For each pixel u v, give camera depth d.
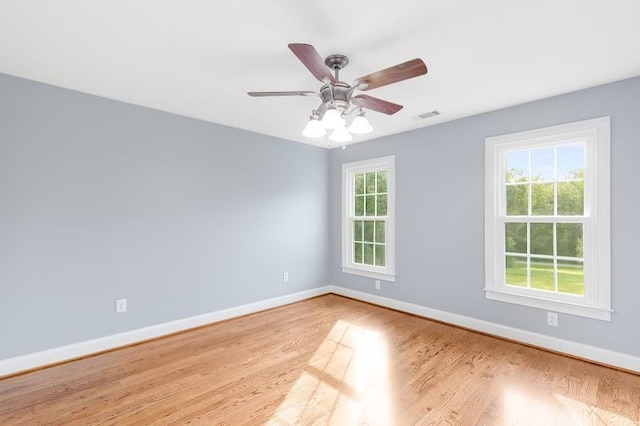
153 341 3.01
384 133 3.94
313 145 4.61
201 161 3.45
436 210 3.54
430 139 3.60
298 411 1.93
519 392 2.12
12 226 2.39
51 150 2.55
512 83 2.49
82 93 2.70
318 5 1.58
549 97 2.76
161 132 3.16
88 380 2.29
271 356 2.67
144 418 1.86
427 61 2.14
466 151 3.30
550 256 2.81
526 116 2.89
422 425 1.80
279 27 1.77
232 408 1.96
